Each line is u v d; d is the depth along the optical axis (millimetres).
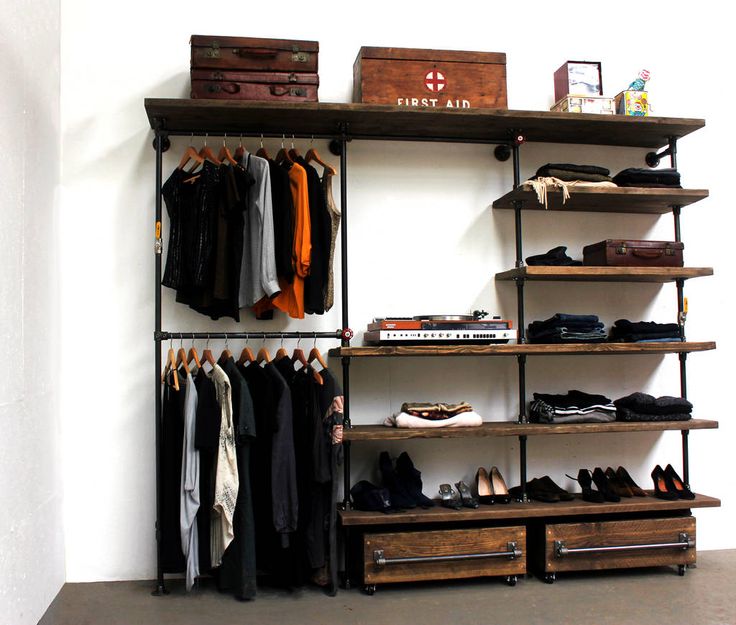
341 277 3178
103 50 3197
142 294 3160
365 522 2848
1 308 2234
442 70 3170
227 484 2672
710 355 3611
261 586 2975
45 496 2734
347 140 3111
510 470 3379
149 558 3098
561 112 3129
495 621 2592
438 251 3398
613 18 3639
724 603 2777
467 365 3393
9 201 2346
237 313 2844
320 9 3379
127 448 3115
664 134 3408
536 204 3363
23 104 2537
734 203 3672
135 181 3182
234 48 2945
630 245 3209
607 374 3510
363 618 2621
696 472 3562
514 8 3555
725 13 3709
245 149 3275
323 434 2775
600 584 3008
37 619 2582
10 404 2309
